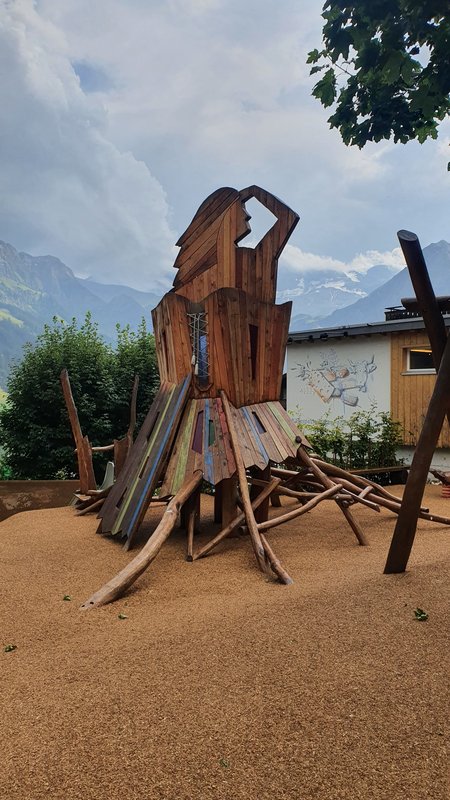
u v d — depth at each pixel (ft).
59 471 40.86
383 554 17.53
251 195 21.24
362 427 37.04
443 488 32.37
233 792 6.17
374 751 6.77
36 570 16.19
